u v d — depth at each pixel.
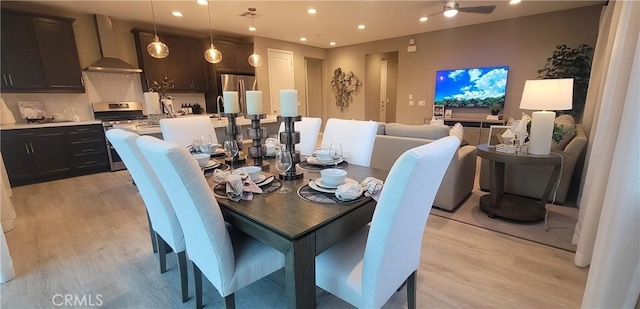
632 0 1.49
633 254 1.06
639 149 1.02
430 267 1.94
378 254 1.03
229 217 1.29
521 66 5.14
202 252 1.26
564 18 4.64
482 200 2.88
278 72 6.71
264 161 2.06
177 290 1.77
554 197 2.87
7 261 1.85
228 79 5.74
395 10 4.41
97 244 2.31
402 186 0.91
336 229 1.18
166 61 5.19
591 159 2.07
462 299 1.64
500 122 5.20
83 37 4.55
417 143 2.85
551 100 2.24
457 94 5.86
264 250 1.39
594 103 3.50
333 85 7.88
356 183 1.42
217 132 3.54
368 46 7.00
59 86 4.25
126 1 3.94
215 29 5.57
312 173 1.74
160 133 3.19
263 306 1.63
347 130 2.19
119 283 1.84
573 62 4.49
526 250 2.12
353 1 3.99
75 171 4.29
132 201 3.24
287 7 4.22
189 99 5.82
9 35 3.79
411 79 6.47
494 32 5.30
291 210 1.21
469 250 2.14
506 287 1.73
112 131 1.50
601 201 1.75
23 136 3.83
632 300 1.10
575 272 1.85
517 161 2.37
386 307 1.59
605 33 3.36
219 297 1.71
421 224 1.21
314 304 1.17
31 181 3.94
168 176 1.08
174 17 4.72
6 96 4.05
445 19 5.07
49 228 2.59
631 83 1.05
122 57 4.95
